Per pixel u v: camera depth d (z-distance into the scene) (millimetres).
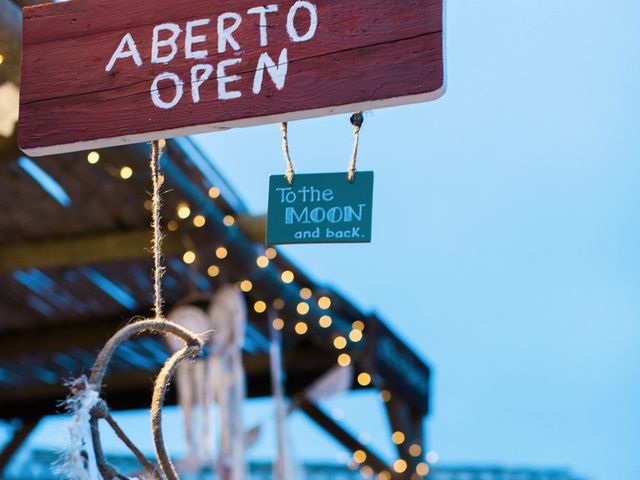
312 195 2727
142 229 6547
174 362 2484
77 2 2768
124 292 7391
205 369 6605
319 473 11000
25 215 6445
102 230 6625
